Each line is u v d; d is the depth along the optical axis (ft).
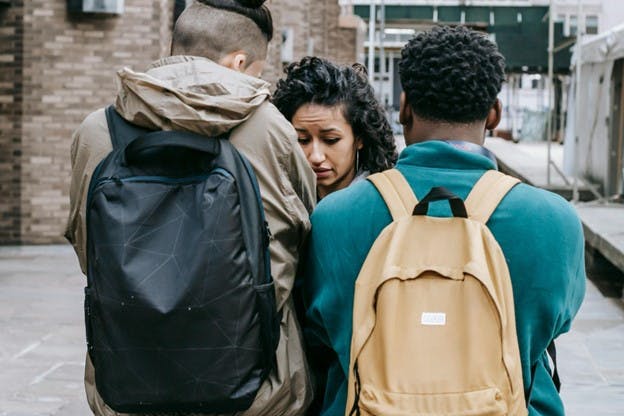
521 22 123.75
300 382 6.82
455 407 5.49
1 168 39.60
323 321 6.61
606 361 22.31
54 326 24.22
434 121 6.61
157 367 6.19
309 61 9.13
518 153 87.81
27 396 18.20
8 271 32.50
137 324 6.11
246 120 6.77
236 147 6.70
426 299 5.71
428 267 5.78
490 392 5.49
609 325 26.48
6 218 39.73
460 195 6.33
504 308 5.73
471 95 6.46
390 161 9.42
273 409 6.67
